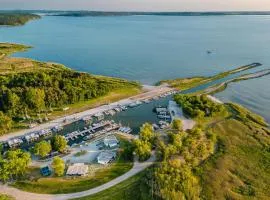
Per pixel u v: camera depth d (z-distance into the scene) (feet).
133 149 494.18
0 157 468.75
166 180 406.00
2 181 441.68
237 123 607.78
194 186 415.44
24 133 586.04
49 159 495.41
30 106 648.79
